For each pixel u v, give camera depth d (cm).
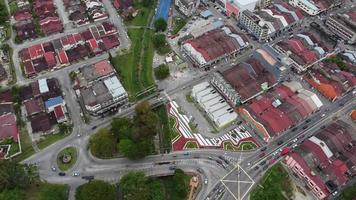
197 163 18712
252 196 17475
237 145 19612
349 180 18238
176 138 19788
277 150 19425
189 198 17362
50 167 18212
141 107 19675
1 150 18650
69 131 19800
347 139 19250
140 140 18525
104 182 16550
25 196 16838
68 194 17188
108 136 18488
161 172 18188
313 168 17962
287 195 17738
